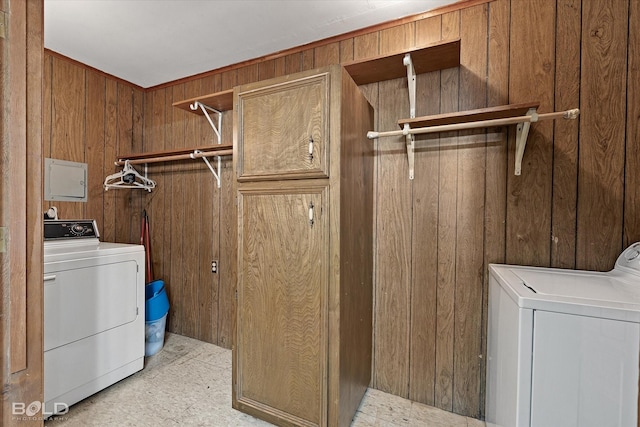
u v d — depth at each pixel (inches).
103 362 75.5
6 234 44.4
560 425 37.2
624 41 56.9
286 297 61.7
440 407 70.9
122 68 101.6
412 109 69.7
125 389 77.5
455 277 69.9
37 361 47.7
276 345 62.9
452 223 70.2
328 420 57.7
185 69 102.4
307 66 86.6
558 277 51.9
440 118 61.9
